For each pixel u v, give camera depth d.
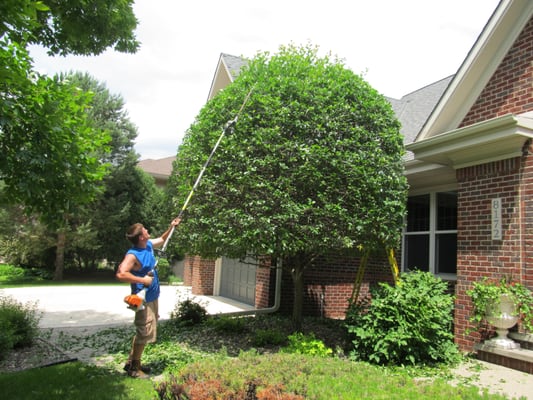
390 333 5.62
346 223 5.75
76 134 4.38
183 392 2.78
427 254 8.83
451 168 7.43
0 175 4.34
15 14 3.06
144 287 4.50
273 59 6.82
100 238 20.23
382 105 6.56
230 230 5.59
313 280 9.84
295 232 5.75
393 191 6.12
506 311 5.68
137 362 4.79
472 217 6.53
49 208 4.72
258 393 2.59
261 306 9.97
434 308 5.84
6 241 19.14
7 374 4.73
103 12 6.73
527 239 5.71
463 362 5.81
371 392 2.86
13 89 3.87
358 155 5.88
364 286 10.25
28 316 6.64
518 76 6.30
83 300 12.05
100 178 4.77
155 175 26.03
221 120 6.39
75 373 4.79
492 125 5.75
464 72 6.79
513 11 6.29
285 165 5.72
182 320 8.33
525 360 5.31
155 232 20.97
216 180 5.97
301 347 5.66
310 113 6.05
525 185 5.80
